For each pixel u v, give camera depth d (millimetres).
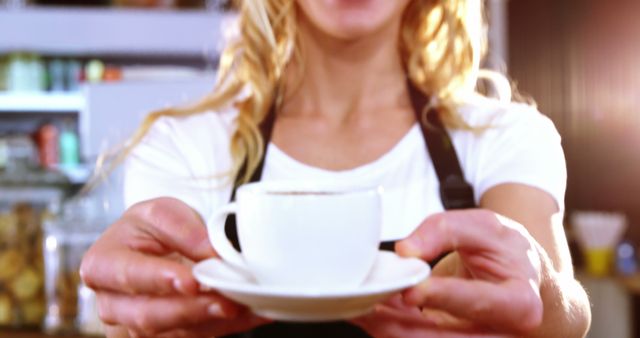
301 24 1352
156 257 797
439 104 1334
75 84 4727
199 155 1337
